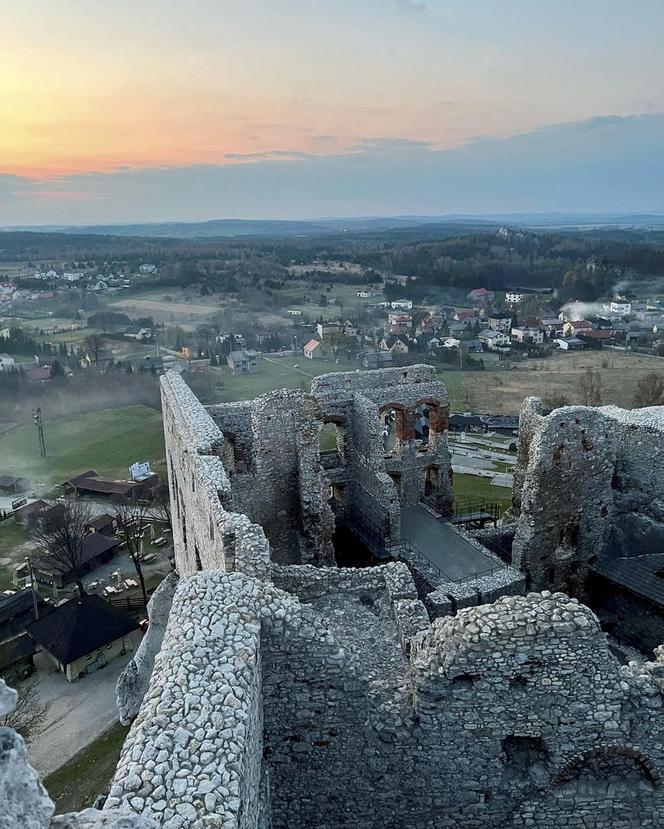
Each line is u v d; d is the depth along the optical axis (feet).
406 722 40.24
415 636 45.96
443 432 112.47
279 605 40.09
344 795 42.04
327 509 89.76
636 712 39.52
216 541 58.08
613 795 41.19
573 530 90.48
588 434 86.63
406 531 101.24
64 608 131.03
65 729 106.63
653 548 89.71
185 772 27.86
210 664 34.27
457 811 41.70
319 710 40.52
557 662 38.45
